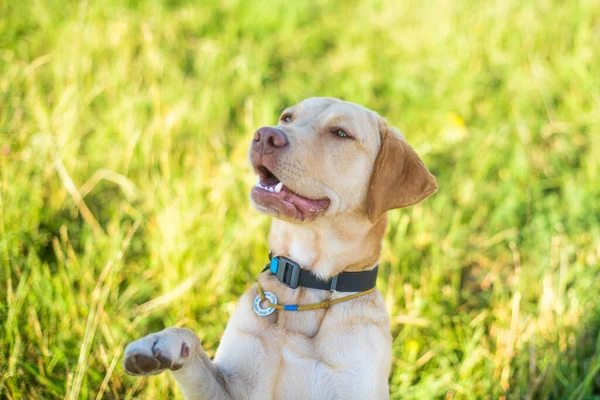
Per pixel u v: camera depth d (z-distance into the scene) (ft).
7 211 5.09
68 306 4.63
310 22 9.05
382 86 7.61
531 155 6.57
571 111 6.95
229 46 7.88
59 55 6.68
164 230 5.11
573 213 5.96
